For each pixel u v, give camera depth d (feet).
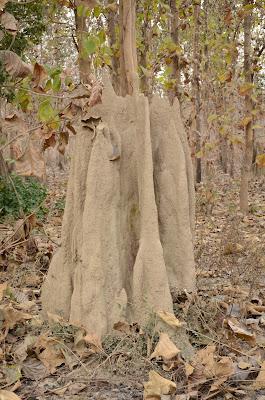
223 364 11.46
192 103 39.09
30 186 37.52
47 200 40.04
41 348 12.69
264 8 32.12
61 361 12.23
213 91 45.03
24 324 14.23
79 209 13.51
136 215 13.87
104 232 13.06
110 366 11.82
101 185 13.00
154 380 10.78
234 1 38.86
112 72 32.89
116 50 31.76
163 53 34.17
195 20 40.93
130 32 15.14
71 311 13.20
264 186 52.08
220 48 36.88
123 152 13.83
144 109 13.52
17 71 15.87
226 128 35.78
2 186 35.45
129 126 13.99
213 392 11.03
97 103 13.23
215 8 49.67
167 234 14.08
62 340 12.68
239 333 13.12
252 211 37.99
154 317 12.85
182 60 36.45
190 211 14.69
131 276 13.67
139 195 13.61
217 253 21.68
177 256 14.11
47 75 15.61
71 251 13.84
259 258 19.56
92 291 12.80
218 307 14.56
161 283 13.08
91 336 12.37
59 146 17.29
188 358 12.14
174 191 13.97
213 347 12.03
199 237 25.48
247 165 36.40
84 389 11.19
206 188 36.76
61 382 11.49
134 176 13.91
